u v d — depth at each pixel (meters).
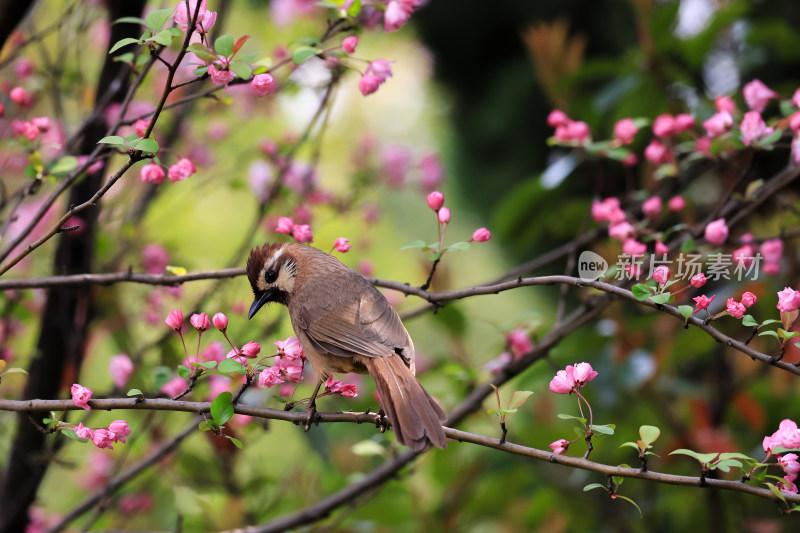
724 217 8.95
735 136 8.12
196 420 8.90
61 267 9.29
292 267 8.21
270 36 12.54
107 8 10.23
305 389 10.53
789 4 13.48
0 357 10.35
